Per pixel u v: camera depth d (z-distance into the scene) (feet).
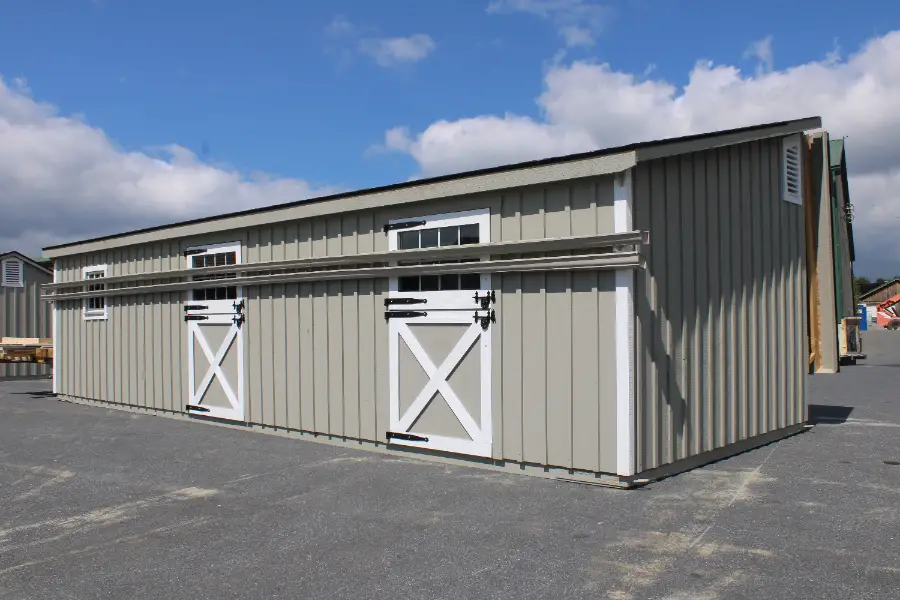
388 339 24.61
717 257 23.22
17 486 20.56
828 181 43.32
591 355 19.57
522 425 20.98
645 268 19.67
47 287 43.16
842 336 62.59
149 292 35.29
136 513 17.63
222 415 31.12
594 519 16.48
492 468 21.76
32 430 30.73
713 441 22.70
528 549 14.49
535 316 20.72
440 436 22.99
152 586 12.89
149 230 34.94
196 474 21.83
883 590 12.24
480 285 22.03
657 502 17.87
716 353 22.97
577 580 12.83
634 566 13.50
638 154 18.62
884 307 161.89
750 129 23.80
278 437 28.27
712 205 23.08
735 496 18.44
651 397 19.80
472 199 22.38
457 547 14.69
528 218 21.06
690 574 13.07
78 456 24.85
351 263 25.62
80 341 40.83
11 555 14.67
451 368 22.70
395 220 24.61
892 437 27.17
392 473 21.50
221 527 16.37
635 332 19.16
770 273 26.43
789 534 15.34
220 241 31.71
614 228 19.24
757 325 25.45
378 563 13.85
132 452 25.46
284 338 28.50
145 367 35.60
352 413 25.84
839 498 18.25
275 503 18.37
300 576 13.25
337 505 18.07
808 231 44.29
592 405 19.56
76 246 40.40
